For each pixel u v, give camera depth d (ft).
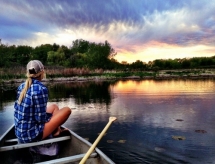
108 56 150.41
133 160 9.36
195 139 11.91
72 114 18.78
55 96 31.71
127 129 14.05
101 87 47.19
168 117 17.15
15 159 7.84
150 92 35.01
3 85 56.18
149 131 13.53
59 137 8.07
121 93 34.58
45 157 7.97
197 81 62.08
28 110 7.09
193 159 9.39
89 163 6.79
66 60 158.40
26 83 7.27
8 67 91.76
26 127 7.13
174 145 11.07
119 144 11.34
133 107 21.80
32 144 7.23
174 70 149.59
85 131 13.76
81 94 33.96
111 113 19.04
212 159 9.36
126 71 131.95
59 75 89.71
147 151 10.36
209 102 23.91
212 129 13.70
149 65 176.96
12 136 9.36
